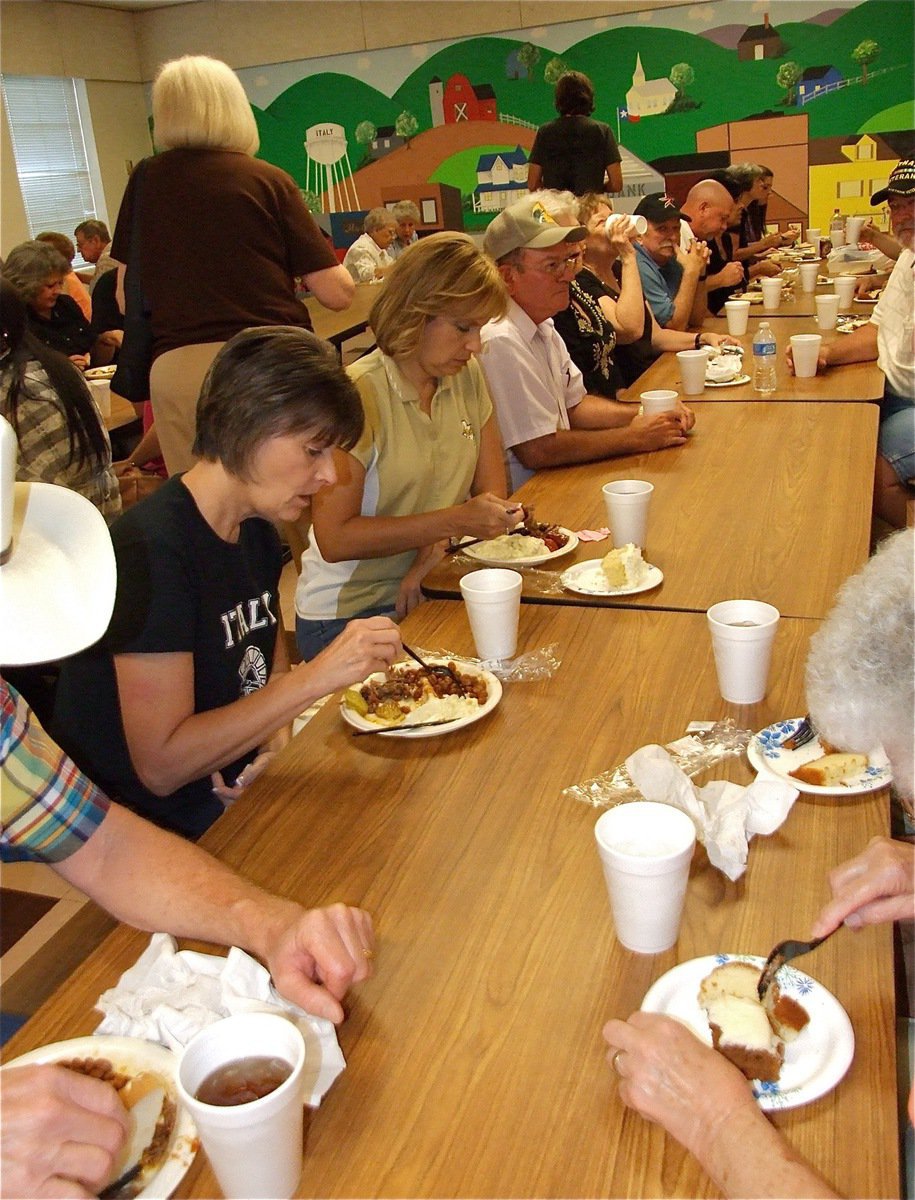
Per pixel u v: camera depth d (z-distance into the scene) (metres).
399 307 2.02
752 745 1.30
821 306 3.95
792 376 3.40
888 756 0.87
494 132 8.90
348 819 1.24
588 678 1.53
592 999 0.94
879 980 0.95
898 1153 0.78
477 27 8.60
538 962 0.99
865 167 8.10
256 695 1.46
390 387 2.12
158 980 0.98
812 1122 0.81
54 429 2.62
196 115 2.94
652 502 2.29
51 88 8.79
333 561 2.09
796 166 8.27
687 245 4.67
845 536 2.00
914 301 3.32
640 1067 0.82
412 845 1.18
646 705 1.44
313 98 9.27
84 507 0.93
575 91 5.78
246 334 1.45
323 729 1.45
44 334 4.61
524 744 1.37
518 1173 0.79
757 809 1.15
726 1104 0.78
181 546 1.49
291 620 3.84
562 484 2.50
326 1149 0.81
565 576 1.89
